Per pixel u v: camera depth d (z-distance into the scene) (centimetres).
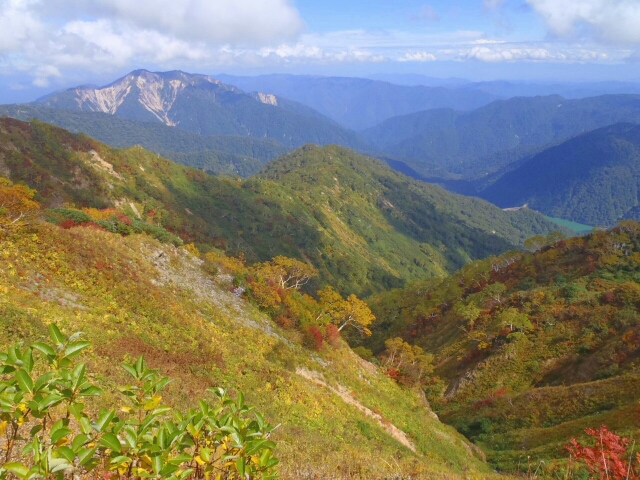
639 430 2283
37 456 222
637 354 3653
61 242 2131
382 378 3675
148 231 3172
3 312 1299
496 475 1911
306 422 1758
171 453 299
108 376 1231
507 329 5038
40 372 917
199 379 1634
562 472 1558
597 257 6300
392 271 19162
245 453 290
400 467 1102
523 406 3456
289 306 3362
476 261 8950
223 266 3334
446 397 4650
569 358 4281
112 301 1956
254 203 17150
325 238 17088
